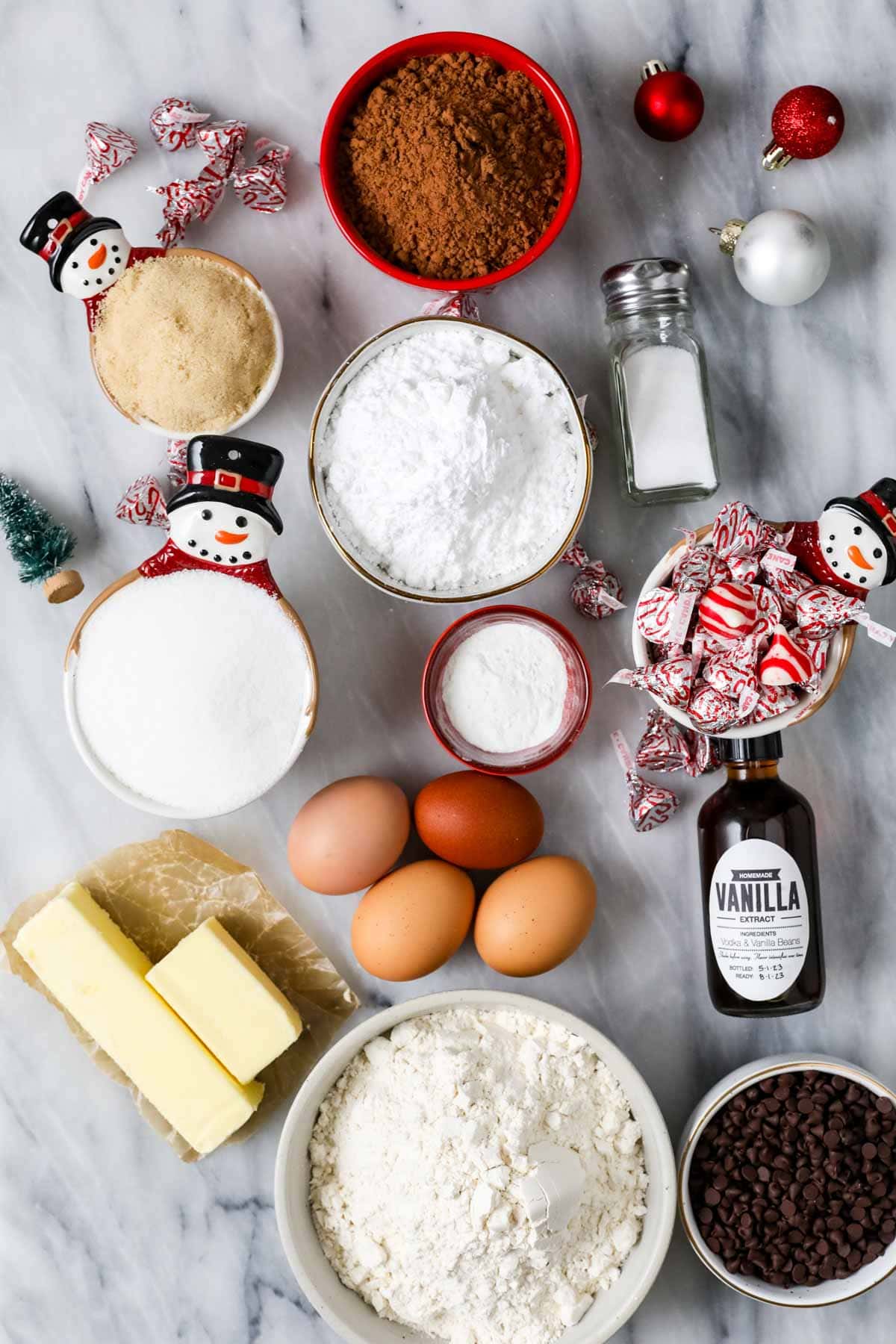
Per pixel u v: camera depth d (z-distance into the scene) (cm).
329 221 132
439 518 117
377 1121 118
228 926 131
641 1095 116
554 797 134
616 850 134
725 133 134
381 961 120
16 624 133
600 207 133
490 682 122
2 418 133
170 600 120
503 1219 111
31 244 120
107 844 133
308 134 132
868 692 135
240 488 114
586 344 133
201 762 120
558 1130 119
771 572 114
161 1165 133
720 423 135
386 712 134
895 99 134
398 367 119
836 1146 121
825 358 135
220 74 131
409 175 119
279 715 121
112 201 132
